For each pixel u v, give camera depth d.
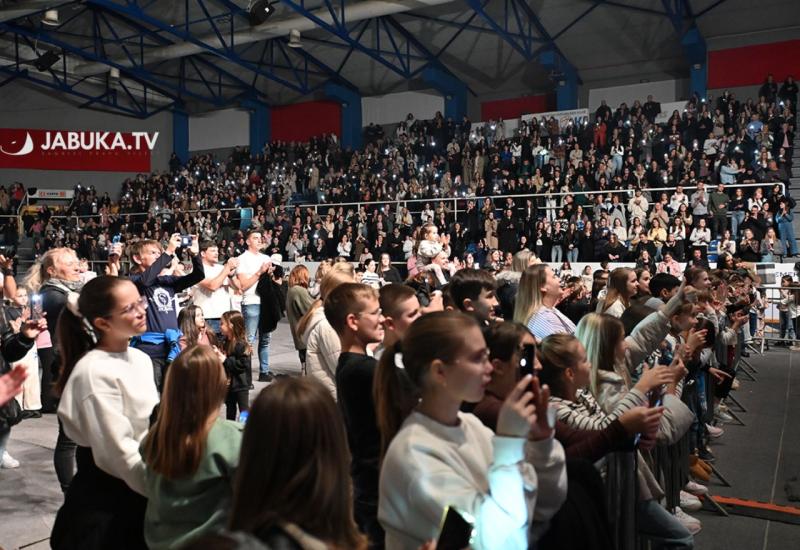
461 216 16.95
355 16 18.28
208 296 6.23
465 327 1.75
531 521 1.76
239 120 28.05
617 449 2.54
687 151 16.56
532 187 16.91
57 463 3.52
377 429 2.38
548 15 19.50
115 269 5.18
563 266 13.55
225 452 1.95
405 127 23.02
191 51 21.56
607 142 18.52
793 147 16.25
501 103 24.08
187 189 24.81
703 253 12.56
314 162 22.73
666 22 19.39
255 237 7.18
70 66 24.80
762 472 4.87
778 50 19.25
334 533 1.30
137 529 2.19
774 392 7.63
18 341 3.18
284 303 7.50
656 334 3.71
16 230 23.55
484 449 1.83
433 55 22.78
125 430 2.17
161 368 4.29
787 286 11.44
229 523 1.33
